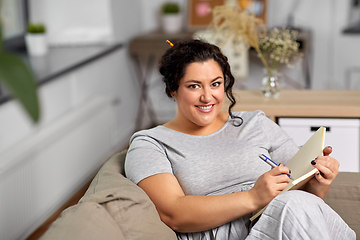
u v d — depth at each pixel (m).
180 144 1.37
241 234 1.25
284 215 1.09
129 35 4.14
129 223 1.09
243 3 4.24
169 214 1.22
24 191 2.19
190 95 1.32
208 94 1.31
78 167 2.83
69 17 3.64
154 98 4.57
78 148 2.81
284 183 1.20
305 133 2.14
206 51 1.32
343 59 4.32
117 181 1.25
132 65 4.30
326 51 4.33
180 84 1.34
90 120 3.00
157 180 1.25
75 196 2.79
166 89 1.42
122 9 3.94
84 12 3.62
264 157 1.25
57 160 2.53
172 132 1.40
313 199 1.14
